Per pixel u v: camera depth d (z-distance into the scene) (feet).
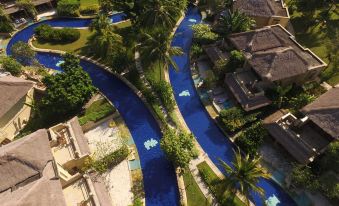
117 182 138.72
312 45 201.26
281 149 147.33
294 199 131.34
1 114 149.59
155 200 133.18
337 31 189.37
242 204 128.57
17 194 108.68
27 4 233.55
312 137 146.00
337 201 128.26
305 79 173.37
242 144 147.43
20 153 119.85
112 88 184.34
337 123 134.82
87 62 203.00
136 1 198.80
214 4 226.38
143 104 175.01
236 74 173.99
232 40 185.47
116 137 157.28
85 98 162.71
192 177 139.03
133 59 199.31
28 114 169.78
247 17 191.62
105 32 186.39
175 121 161.48
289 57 164.45
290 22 222.07
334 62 172.14
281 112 156.04
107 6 227.61
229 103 170.40
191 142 139.85
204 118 165.58
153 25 177.58
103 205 120.78
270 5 207.00
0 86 154.10
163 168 144.36
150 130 161.38
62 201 110.83
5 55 210.59
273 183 137.08
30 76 185.06
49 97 153.69
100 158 145.79
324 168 133.08
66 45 217.36
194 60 196.75
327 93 150.41
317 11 229.04
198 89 179.01
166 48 168.25
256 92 166.91
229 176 126.52
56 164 126.52
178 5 205.87
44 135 132.05
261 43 178.60
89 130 160.86
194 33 206.69
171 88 175.94
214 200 130.41
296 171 130.52
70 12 239.50
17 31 232.73
